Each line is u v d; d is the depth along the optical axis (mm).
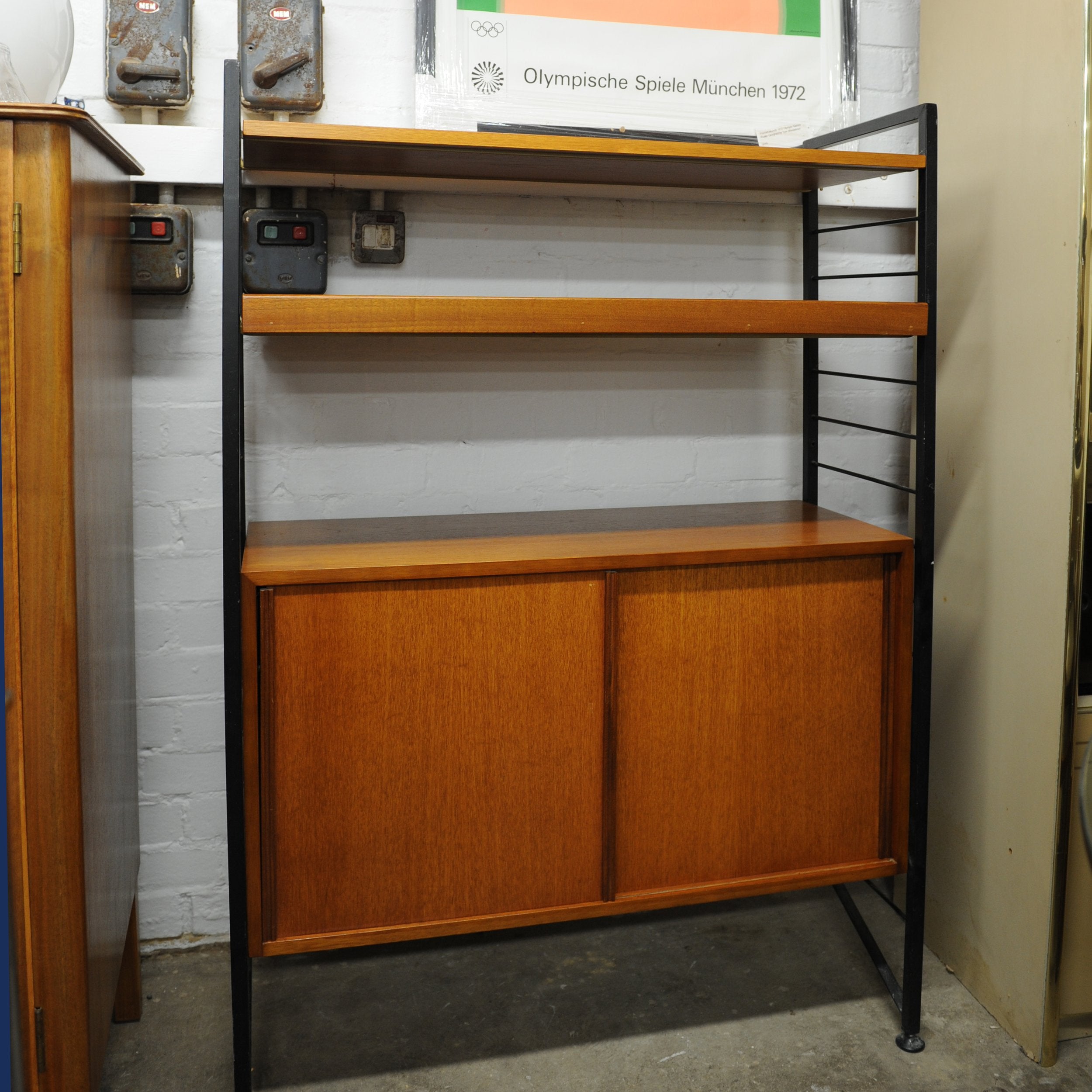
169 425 1954
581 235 2057
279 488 2002
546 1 1927
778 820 1793
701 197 2070
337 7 1895
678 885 1765
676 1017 1890
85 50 1813
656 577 1674
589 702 1676
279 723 1573
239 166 1440
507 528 1876
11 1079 1414
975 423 1919
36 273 1295
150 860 2064
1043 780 1767
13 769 1362
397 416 2029
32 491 1327
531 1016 1892
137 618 1994
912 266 2234
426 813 1644
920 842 1790
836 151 1622
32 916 1392
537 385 2082
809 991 1967
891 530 2316
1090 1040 1850
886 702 1810
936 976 2039
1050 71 1689
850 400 2252
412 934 1664
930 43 1995
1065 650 1701
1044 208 1720
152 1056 1780
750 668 1738
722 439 2189
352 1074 1739
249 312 1456
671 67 1987
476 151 1579
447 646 1609
